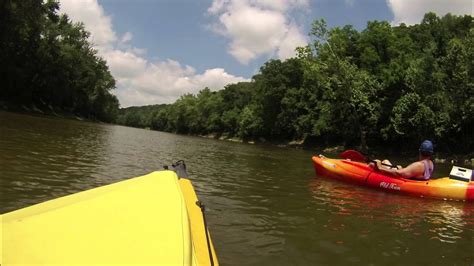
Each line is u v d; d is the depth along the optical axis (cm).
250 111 6812
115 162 1241
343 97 3619
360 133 3869
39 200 641
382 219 699
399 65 3625
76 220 279
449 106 3048
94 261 225
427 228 651
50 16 5694
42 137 1828
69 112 7069
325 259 481
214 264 323
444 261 497
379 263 480
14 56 5219
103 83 8044
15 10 4638
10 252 231
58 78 6072
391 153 3672
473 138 3077
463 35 4209
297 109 5197
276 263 457
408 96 3250
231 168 1420
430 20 4294
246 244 514
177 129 11694
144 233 266
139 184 400
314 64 3550
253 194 877
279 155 2508
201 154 2112
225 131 8469
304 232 588
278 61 5881
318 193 931
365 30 4222
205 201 763
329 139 4547
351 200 862
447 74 3225
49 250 235
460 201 912
